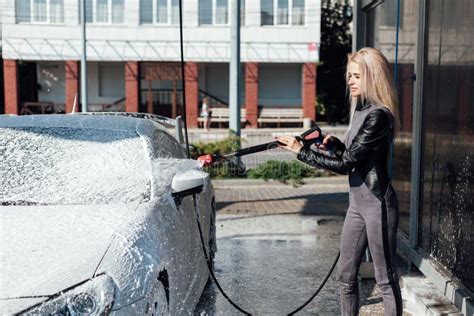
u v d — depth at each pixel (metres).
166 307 3.45
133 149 4.45
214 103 29.84
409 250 5.79
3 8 27.28
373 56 3.84
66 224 3.46
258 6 27.86
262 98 30.45
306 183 13.41
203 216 5.31
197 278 4.48
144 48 28.06
